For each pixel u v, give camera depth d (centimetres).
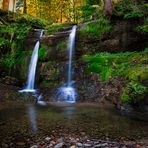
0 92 1185
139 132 701
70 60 1363
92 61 1277
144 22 1398
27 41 1511
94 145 599
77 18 2531
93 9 1831
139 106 909
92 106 1043
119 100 1012
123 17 1402
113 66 1200
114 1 1548
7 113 914
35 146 588
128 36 1394
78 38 1417
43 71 1366
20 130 704
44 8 2922
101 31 1398
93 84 1198
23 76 1416
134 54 1255
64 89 1233
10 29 1596
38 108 1008
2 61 1464
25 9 2488
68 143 609
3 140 625
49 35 1483
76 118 845
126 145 601
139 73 979
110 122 800
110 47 1388
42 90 1273
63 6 2944
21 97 1171
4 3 2256
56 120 817
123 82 1062
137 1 1561
